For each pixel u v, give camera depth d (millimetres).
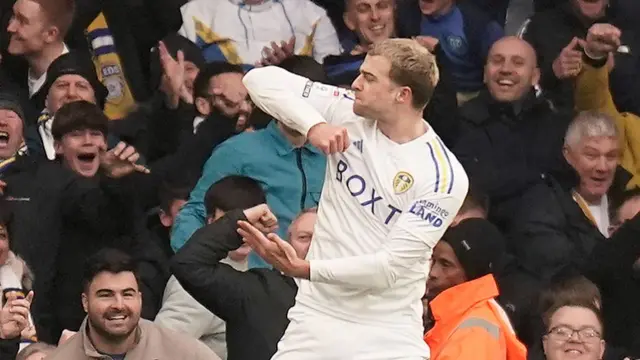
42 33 36406
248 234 23234
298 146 31500
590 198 36125
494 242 29047
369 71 23469
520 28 39594
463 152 36250
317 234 24000
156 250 32062
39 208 31922
